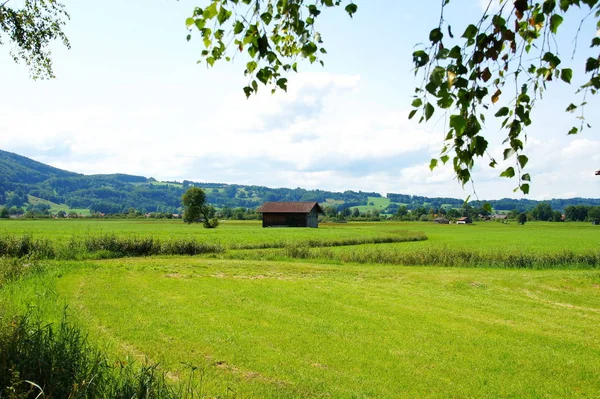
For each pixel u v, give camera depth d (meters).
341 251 31.73
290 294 17.23
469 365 9.87
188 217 93.50
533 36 3.40
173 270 22.84
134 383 5.68
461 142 2.94
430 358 10.23
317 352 10.38
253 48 4.07
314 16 4.39
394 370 9.42
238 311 14.09
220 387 8.05
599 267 27.19
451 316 14.40
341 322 13.12
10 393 4.90
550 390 8.62
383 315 14.18
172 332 11.41
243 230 65.00
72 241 29.89
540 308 16.42
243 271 23.31
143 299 15.34
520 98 3.27
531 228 99.56
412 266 27.84
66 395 5.43
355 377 8.95
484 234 73.31
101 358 6.37
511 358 10.41
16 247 26.91
